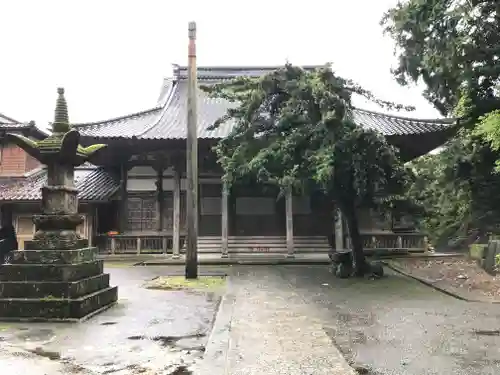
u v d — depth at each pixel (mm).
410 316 8055
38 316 7656
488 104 16172
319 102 12555
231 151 14461
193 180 13859
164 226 21922
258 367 4941
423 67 17781
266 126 14305
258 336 6340
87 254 8875
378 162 12602
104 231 21953
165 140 19359
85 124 20484
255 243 21250
